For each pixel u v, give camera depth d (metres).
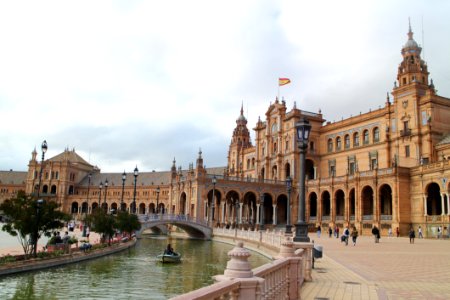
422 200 67.50
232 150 137.62
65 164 166.00
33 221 30.08
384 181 72.88
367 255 33.97
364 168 87.94
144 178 170.38
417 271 23.53
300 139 20.45
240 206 91.75
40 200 31.22
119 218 56.38
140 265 36.34
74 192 170.62
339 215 87.81
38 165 167.88
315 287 17.78
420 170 68.31
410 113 77.44
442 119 75.06
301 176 20.36
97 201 167.88
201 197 87.69
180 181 98.00
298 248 19.56
